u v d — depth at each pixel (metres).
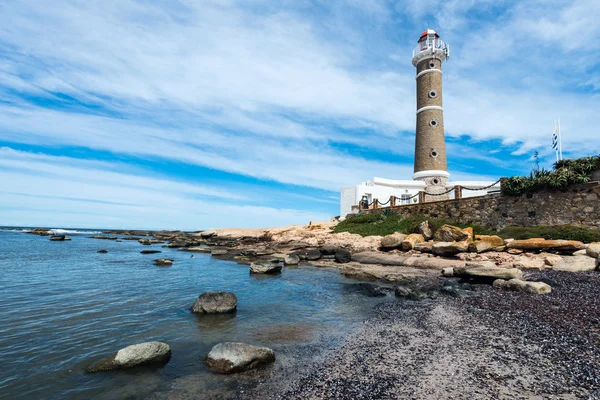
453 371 6.29
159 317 10.89
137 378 6.45
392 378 6.13
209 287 16.20
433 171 43.34
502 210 25.61
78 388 6.08
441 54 44.81
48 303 12.56
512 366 6.35
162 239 67.50
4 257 29.02
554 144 30.22
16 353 7.70
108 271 21.42
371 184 47.12
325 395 5.61
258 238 44.75
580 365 6.18
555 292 12.13
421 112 45.28
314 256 27.19
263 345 8.30
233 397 5.67
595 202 20.98
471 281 15.67
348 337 8.77
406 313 10.95
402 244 25.41
